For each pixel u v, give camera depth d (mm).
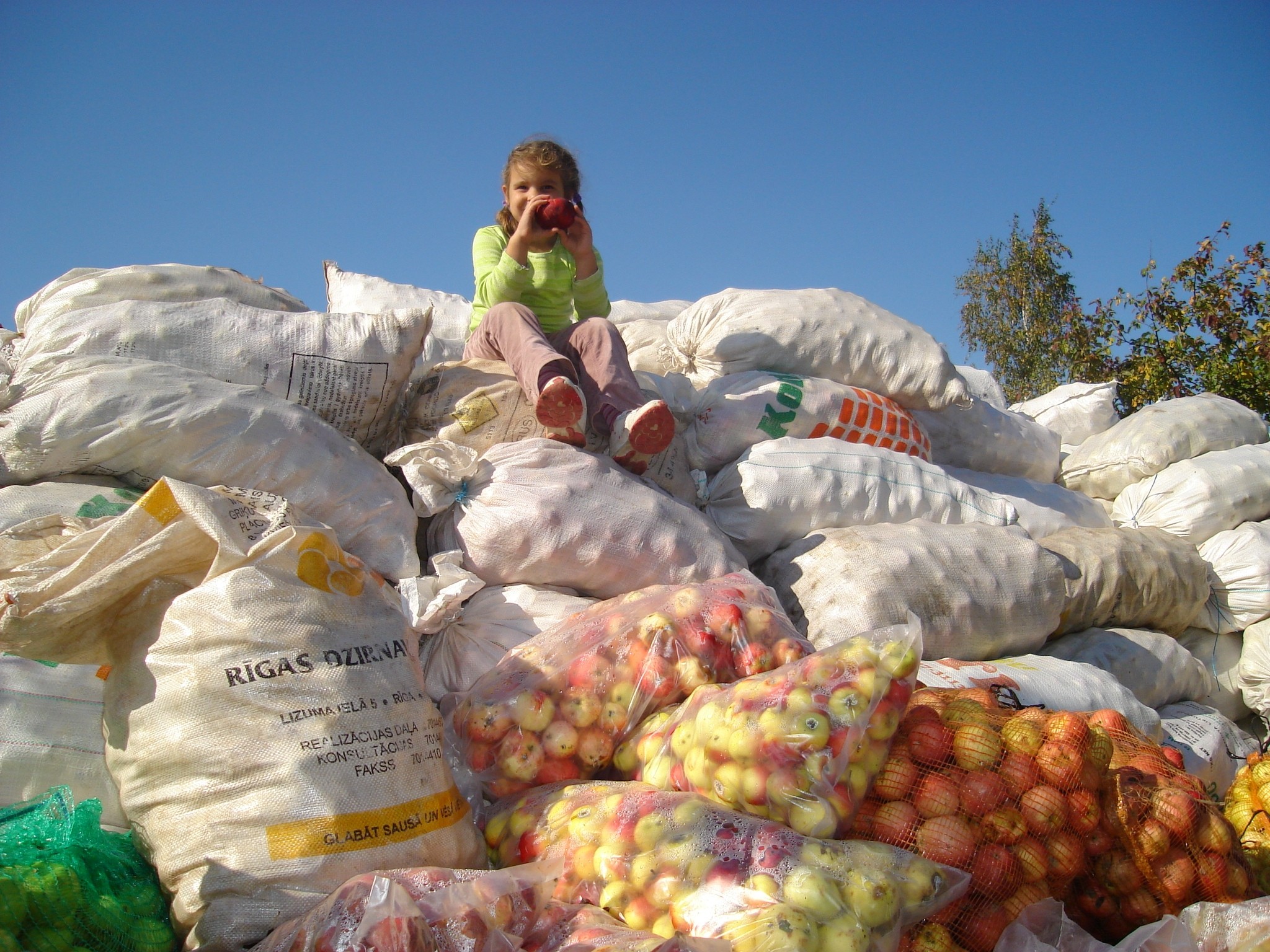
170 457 2350
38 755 1876
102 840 1739
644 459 3037
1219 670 3924
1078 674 2922
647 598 2447
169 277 2777
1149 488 4270
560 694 2262
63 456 2287
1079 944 1789
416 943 1456
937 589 3018
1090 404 5234
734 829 1739
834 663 1903
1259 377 10320
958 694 2205
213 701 1730
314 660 1786
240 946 1612
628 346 4242
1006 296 20047
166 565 1886
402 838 1742
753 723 1863
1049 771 1900
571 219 3211
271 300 3002
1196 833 1934
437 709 2254
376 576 2205
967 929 1792
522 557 2682
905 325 3861
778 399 3461
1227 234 11531
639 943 1539
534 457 2771
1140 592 3576
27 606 1756
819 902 1586
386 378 2805
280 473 2441
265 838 1656
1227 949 1730
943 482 3484
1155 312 11875
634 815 1832
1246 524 4074
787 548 3238
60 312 2545
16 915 1451
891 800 1867
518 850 1979
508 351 3068
